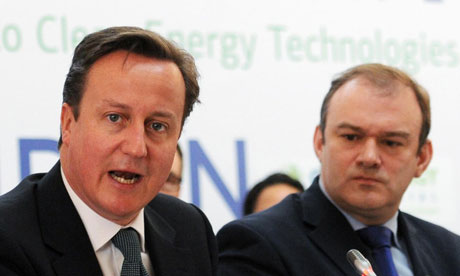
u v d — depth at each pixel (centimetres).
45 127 353
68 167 190
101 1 366
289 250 256
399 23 428
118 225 194
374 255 265
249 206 379
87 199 190
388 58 423
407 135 267
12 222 185
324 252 260
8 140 346
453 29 439
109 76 181
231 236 263
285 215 270
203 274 215
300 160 403
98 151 180
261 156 395
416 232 290
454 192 427
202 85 385
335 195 270
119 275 193
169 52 187
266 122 397
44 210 192
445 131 430
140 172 182
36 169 350
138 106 180
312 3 412
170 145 187
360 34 420
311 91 408
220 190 383
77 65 185
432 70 431
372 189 264
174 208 226
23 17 353
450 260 284
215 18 391
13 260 178
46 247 187
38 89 353
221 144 387
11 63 349
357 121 264
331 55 413
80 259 188
